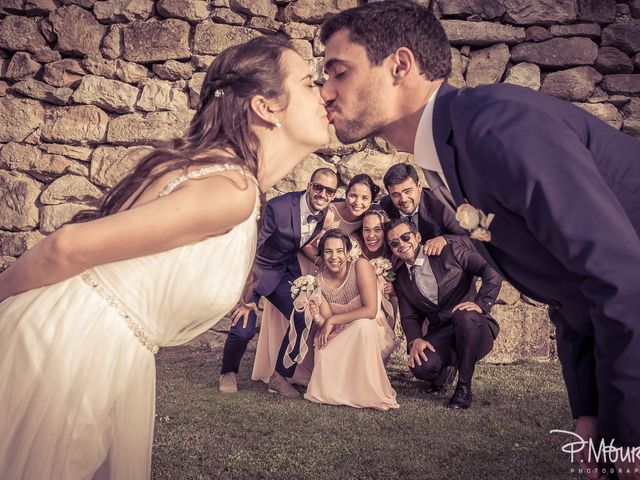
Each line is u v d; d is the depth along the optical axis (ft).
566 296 4.26
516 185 3.61
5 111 18.88
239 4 18.26
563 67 17.84
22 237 18.61
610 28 17.56
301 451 9.67
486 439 10.29
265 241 14.40
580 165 3.59
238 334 13.66
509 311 16.89
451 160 4.28
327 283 13.55
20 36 18.98
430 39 4.65
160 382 14.17
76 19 18.81
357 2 18.01
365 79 4.75
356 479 8.58
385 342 13.92
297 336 13.78
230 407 12.23
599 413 3.77
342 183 18.10
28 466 4.41
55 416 4.45
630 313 3.34
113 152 18.57
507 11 17.71
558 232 3.49
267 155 5.04
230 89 4.89
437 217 14.26
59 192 18.61
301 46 18.10
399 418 11.59
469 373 12.49
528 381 14.43
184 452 9.56
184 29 18.48
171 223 4.17
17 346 4.51
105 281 4.62
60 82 18.90
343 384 12.55
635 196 4.04
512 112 3.84
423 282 13.74
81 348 4.51
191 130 5.06
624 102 17.61
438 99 4.56
